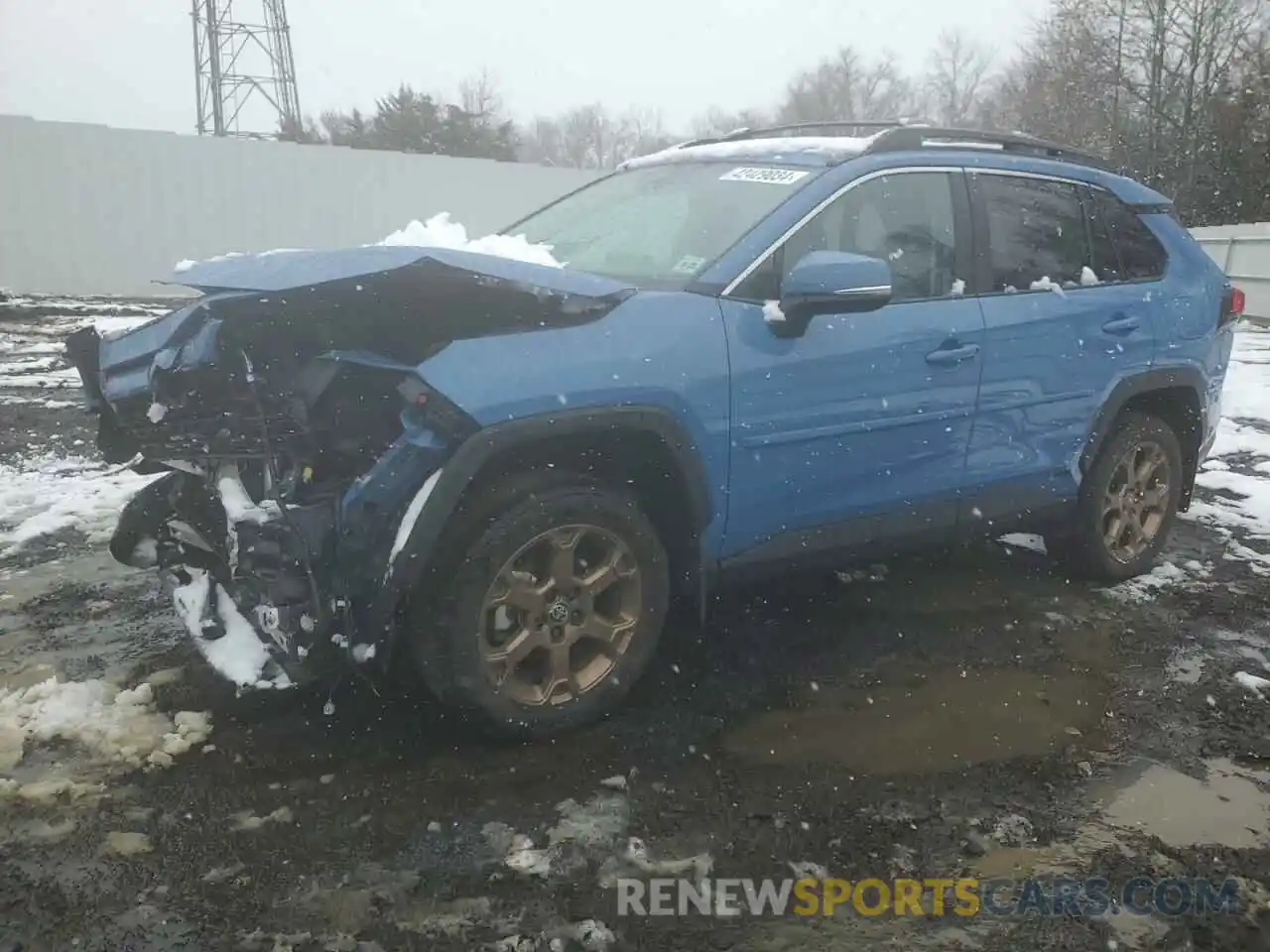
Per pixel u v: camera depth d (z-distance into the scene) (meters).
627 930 2.38
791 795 2.97
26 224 16.59
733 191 3.85
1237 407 9.37
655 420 3.10
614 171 4.82
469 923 2.38
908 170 3.95
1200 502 6.38
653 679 3.64
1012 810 2.96
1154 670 3.94
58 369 9.84
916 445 3.81
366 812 2.77
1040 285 4.27
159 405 3.08
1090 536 4.68
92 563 4.61
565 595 3.15
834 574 4.77
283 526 2.73
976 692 3.69
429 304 3.06
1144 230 4.84
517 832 2.72
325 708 3.29
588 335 3.06
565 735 3.21
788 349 3.42
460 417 2.80
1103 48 32.16
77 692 3.33
